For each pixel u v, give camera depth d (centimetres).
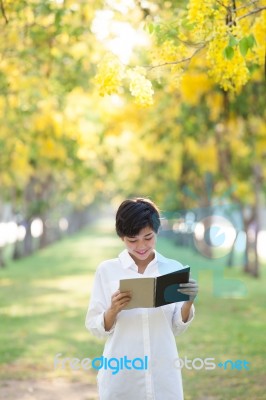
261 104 1369
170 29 656
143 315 437
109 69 583
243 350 1138
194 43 692
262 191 2817
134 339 438
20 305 1805
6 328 1409
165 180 3659
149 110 1795
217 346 1178
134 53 1159
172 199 3653
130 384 437
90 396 856
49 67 1252
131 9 1038
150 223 429
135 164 3762
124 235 432
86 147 1919
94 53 1290
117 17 1056
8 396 849
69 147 1886
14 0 945
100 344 1210
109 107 1725
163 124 1880
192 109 1627
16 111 1442
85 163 2273
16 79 1370
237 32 594
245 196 2586
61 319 1542
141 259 439
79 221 8981
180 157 2583
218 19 600
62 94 1439
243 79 636
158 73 660
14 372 984
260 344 1193
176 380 439
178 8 920
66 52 1266
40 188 4184
